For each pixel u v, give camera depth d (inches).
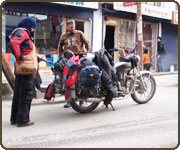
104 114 226.4
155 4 592.4
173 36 666.2
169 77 527.5
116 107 251.9
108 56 228.2
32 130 183.0
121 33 539.8
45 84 313.9
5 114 227.8
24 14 394.0
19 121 190.5
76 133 177.5
